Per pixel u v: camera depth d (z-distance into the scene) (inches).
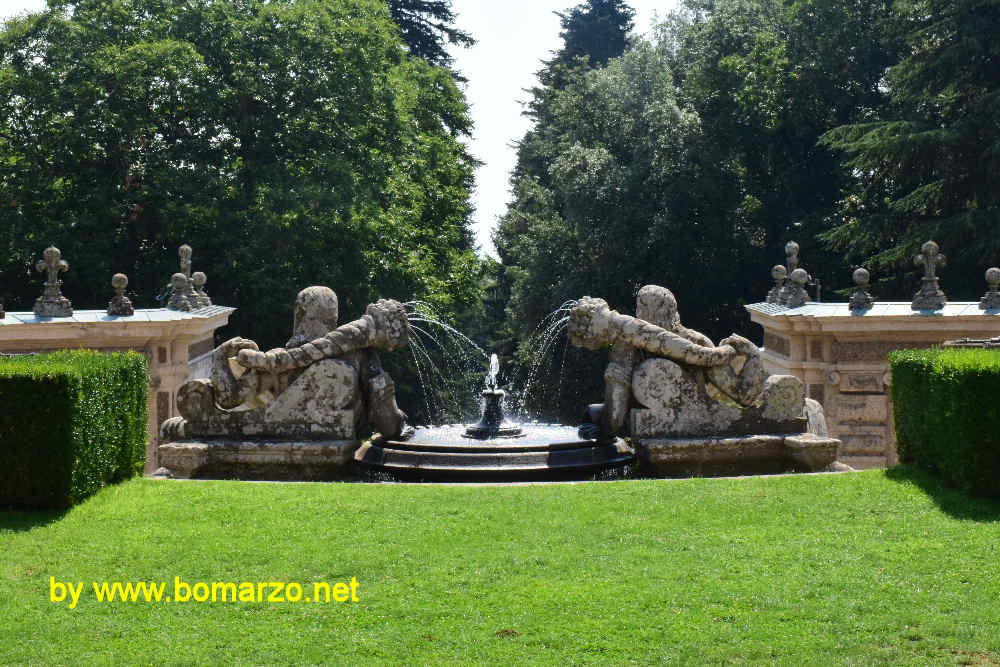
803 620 277.0
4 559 327.6
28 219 1163.9
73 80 1163.9
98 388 403.5
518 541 342.3
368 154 1275.8
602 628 272.5
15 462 378.3
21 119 1188.5
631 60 1681.8
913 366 439.5
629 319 472.4
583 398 1587.1
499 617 280.5
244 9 1288.1
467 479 446.9
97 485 405.7
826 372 695.7
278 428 465.4
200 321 707.4
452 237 1510.8
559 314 1592.0
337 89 1252.5
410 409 1519.4
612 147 1694.1
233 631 274.1
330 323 482.6
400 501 389.1
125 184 1221.1
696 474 458.6
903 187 1403.8
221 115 1253.1
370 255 1221.7
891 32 1352.1
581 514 370.0
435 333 1480.1
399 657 258.1
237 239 1176.8
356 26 1280.8
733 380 466.9
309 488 410.6
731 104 1620.3
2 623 278.1
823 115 1547.7
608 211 1558.8
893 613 279.6
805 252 1492.4
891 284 1296.8
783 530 351.9
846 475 423.8
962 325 671.8
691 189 1488.7
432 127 1491.1
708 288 1542.8
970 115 1241.4
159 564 323.3
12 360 421.1
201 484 419.2
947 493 390.9
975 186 1250.6
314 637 269.7
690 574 310.5
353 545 338.6
